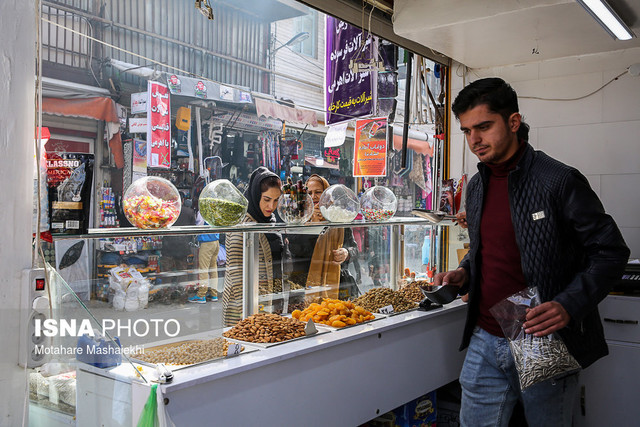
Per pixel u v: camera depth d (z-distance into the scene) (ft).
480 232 6.51
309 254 8.40
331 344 6.96
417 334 8.87
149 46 16.44
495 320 6.33
